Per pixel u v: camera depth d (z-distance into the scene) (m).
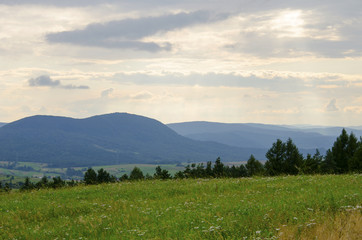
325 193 14.93
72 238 11.91
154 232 11.35
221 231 10.61
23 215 15.96
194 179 28.38
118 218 13.85
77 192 22.56
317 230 9.71
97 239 11.40
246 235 10.23
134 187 23.39
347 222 10.23
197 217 12.55
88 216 14.91
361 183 18.25
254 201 14.58
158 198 18.80
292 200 13.84
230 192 18.80
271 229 10.30
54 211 16.48
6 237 12.62
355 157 39.69
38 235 12.56
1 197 23.11
